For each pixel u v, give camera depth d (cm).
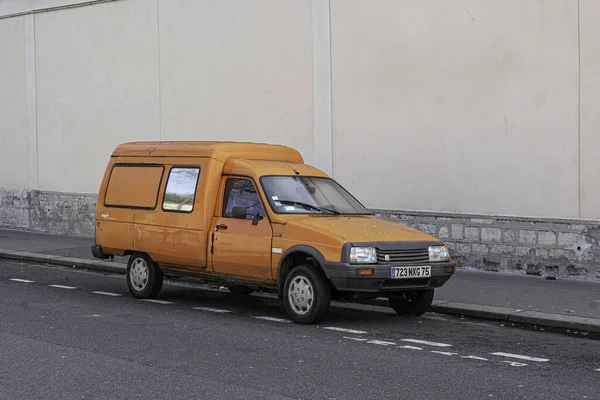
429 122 1449
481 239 1391
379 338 920
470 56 1395
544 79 1320
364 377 736
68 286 1334
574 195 1298
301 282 1000
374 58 1513
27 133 2228
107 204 1248
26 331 941
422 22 1448
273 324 1002
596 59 1269
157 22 1897
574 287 1229
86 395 673
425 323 1024
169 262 1152
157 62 1903
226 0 1753
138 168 1217
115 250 1231
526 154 1344
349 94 1552
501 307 1071
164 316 1053
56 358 805
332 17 1569
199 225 1106
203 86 1811
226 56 1759
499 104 1368
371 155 1526
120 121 1997
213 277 1110
